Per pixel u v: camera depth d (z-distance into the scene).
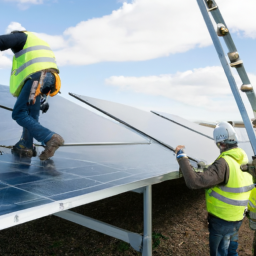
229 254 2.63
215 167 2.31
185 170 2.25
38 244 3.22
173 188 5.81
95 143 3.55
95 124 4.30
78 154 3.14
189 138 5.14
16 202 1.55
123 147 3.87
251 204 2.49
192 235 3.76
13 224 1.38
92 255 3.09
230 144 2.49
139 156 3.37
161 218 4.24
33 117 2.62
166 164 3.02
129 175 2.37
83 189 1.87
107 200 4.85
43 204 1.54
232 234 2.49
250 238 3.76
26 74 2.38
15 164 2.46
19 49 2.45
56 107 4.43
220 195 2.37
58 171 2.34
